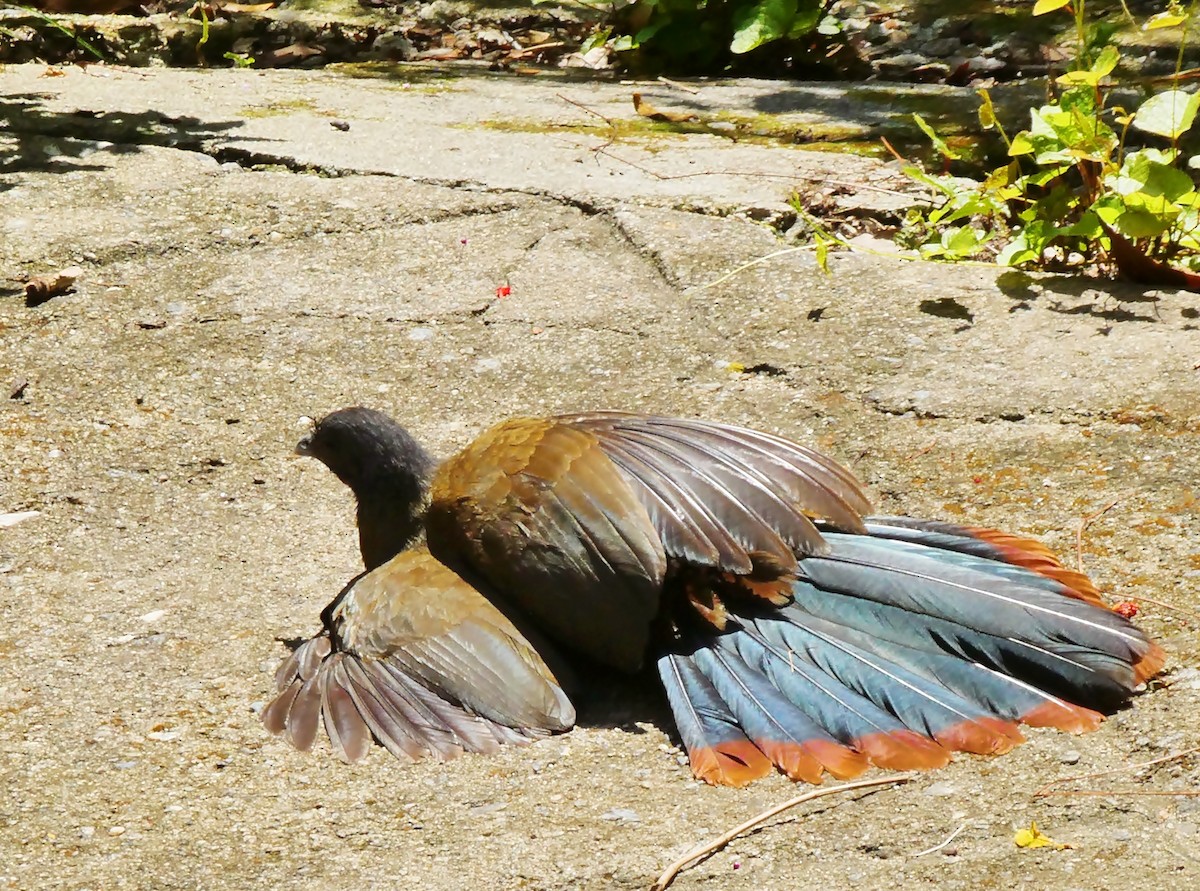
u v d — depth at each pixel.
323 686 7.19
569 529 7.26
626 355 11.16
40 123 16.03
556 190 13.80
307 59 20.39
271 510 9.59
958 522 8.87
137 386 10.98
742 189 13.83
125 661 7.95
